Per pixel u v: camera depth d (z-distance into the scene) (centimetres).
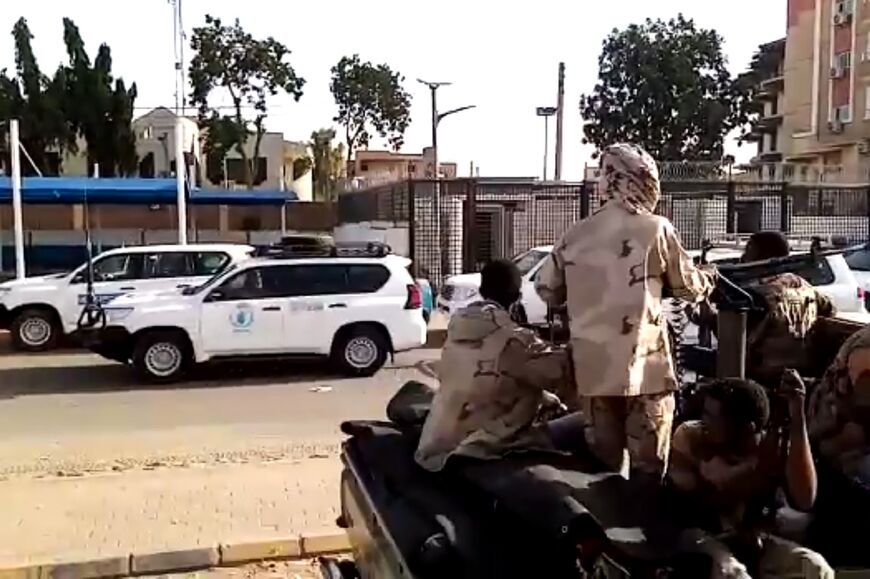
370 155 6216
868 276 1476
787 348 423
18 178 1936
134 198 2622
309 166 5594
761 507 281
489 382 352
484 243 2283
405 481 347
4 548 615
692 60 5838
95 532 645
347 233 2769
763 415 273
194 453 883
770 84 6362
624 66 5903
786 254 480
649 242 339
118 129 4112
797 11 5712
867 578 284
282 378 1389
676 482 283
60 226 3062
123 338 1346
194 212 2938
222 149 4616
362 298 1412
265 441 947
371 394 1255
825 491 312
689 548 246
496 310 367
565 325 384
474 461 335
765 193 2561
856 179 4094
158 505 707
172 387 1319
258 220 3278
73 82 4066
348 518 428
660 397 339
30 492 744
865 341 344
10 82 4053
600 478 295
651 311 339
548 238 2316
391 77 6262
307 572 591
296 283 1405
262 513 686
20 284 1675
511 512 277
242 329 1372
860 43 5081
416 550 284
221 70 4588
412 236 2195
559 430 367
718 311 361
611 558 244
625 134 5872
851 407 338
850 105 5162
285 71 4691
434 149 3688
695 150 5797
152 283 1656
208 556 604
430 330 1888
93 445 932
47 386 1327
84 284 1659
